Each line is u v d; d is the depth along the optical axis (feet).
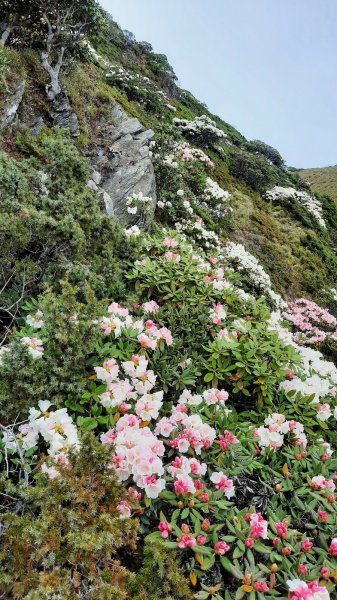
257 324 13.01
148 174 28.04
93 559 5.83
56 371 8.69
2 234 11.41
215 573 7.02
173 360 11.37
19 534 5.81
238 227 51.78
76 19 28.19
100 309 10.08
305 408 11.05
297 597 6.32
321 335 34.09
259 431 9.45
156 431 8.89
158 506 7.77
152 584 6.25
